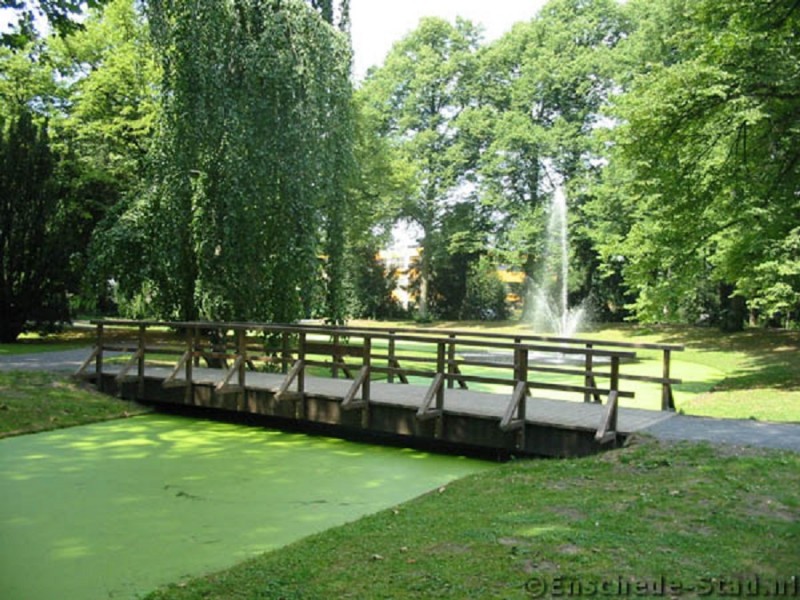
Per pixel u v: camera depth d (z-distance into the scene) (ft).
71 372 40.96
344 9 51.85
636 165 46.98
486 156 109.91
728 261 49.03
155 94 64.23
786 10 40.70
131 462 26.35
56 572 15.44
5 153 59.88
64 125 68.39
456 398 31.94
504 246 112.88
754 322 94.27
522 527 15.69
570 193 104.47
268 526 18.66
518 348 26.89
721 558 13.58
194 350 36.24
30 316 62.85
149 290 50.01
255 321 44.29
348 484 23.16
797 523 15.79
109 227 55.36
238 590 12.71
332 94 47.39
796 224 43.73
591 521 16.03
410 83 118.11
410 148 116.26
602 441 24.38
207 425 34.35
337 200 48.37
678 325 95.50
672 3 69.97
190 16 42.27
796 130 42.06
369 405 30.09
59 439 30.58
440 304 127.95
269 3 44.75
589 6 108.68
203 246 42.37
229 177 42.04
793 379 45.27
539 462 23.91
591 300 109.29
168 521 19.15
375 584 12.53
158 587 14.43
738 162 44.27
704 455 21.89
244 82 43.80
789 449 22.56
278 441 30.55
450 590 12.10
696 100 42.04
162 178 44.52
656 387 46.32
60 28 23.25
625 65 95.25
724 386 45.01
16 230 60.54
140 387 37.91
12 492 22.16
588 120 106.83
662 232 48.26
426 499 19.43
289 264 44.09
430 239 118.32
